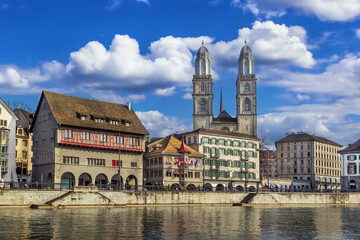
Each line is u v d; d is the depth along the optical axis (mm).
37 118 98688
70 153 92250
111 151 98250
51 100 94688
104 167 96562
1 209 67000
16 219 52438
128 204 79375
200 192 87938
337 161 186000
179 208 78812
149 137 133000
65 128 91625
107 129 97062
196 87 168625
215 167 123375
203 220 56500
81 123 93812
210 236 42500
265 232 46125
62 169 90688
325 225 54188
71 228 45531
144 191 81375
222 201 91250
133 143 101500
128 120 102125
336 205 106812
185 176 111875
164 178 108375
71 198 73562
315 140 171000
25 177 101125
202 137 122500
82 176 99250
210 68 172125
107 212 65438
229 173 127062
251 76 166750
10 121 94688
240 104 165625
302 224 54688
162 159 108812
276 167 178375
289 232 46625
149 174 113062
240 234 44188
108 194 77562
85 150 94438
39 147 96562
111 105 104062
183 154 111438
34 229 44219
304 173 171250
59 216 57031
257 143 136500
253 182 133125
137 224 50281
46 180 92188
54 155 90312
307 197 103062
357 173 139250
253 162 134500
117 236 41094
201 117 166375
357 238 43188
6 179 92375
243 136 132500
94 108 99625
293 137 176500
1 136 92062
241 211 74500
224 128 164750
